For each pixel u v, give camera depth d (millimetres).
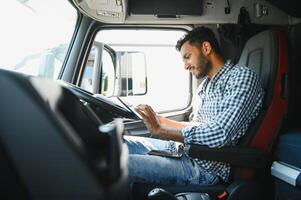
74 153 493
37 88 505
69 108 628
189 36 2080
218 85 1991
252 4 2967
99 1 2549
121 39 2895
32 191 497
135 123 2426
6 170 501
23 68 2299
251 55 2219
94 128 740
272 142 1885
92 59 2803
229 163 1738
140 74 2939
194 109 2807
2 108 490
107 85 2891
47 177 495
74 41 2721
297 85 2648
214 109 1977
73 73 2707
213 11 2914
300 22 2850
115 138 577
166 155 1906
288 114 2031
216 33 2969
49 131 490
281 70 1923
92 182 492
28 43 2332
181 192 1746
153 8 2781
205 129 1755
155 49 2979
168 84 3174
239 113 1792
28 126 490
